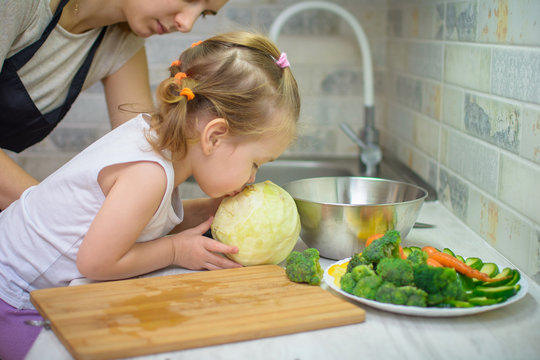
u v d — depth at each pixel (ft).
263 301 3.04
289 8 6.57
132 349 2.56
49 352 2.66
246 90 3.59
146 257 3.55
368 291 3.00
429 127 5.67
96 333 2.68
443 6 5.21
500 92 3.99
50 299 3.08
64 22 4.55
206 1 4.34
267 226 3.58
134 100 5.19
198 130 3.62
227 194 3.79
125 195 3.40
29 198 3.91
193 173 3.77
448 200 5.12
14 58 4.38
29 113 4.67
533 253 3.51
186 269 3.77
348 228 3.73
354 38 7.51
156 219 3.62
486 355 2.62
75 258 3.67
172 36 7.35
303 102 7.64
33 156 7.61
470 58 4.55
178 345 2.62
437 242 4.25
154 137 3.58
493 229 4.12
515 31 3.76
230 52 3.69
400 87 6.79
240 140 3.63
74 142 7.61
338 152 7.76
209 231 4.46
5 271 3.76
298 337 2.76
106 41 4.95
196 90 3.59
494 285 3.14
